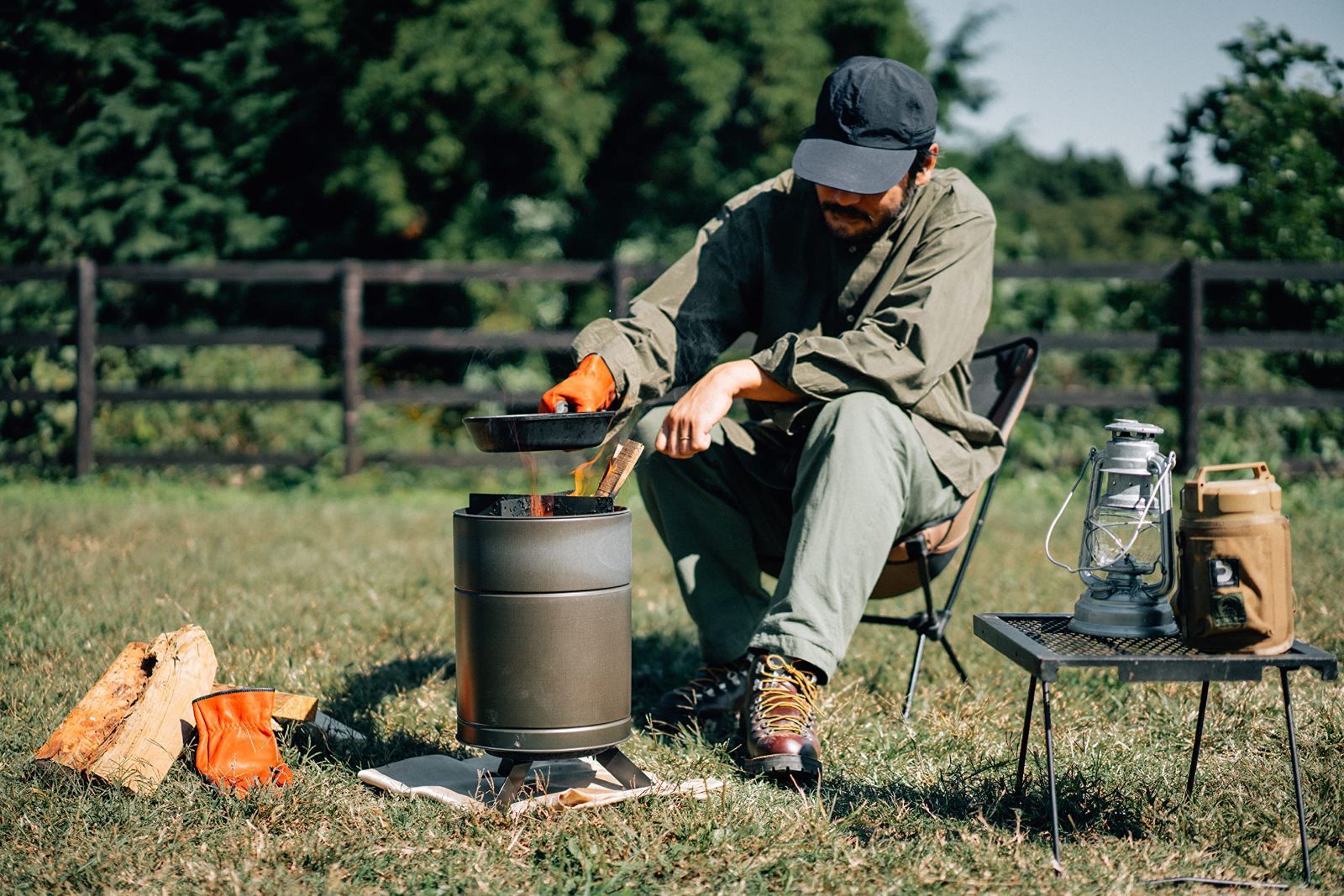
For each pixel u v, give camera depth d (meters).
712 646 3.16
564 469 9.20
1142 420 9.74
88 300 9.10
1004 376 3.40
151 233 12.18
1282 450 9.23
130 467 9.63
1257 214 9.96
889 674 3.63
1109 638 2.34
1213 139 10.23
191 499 8.23
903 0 14.04
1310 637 3.98
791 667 2.73
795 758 2.65
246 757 2.64
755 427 3.20
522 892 2.18
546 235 13.49
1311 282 9.60
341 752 2.91
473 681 2.44
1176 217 10.77
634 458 2.63
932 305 2.85
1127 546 2.38
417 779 2.68
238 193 12.66
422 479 9.35
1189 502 2.23
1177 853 2.34
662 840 2.38
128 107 12.38
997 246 11.96
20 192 12.01
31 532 6.30
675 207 13.91
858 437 2.73
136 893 2.17
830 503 2.72
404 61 12.44
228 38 12.78
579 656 2.41
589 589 2.41
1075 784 2.66
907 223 2.99
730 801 2.54
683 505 3.15
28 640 3.84
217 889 2.18
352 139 12.66
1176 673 2.16
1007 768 2.79
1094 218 26.58
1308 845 2.33
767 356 2.78
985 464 3.07
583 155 12.88
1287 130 10.00
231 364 10.55
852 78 2.85
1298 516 7.18
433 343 9.28
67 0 12.34
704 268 3.21
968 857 2.32
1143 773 2.75
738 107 13.78
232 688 3.10
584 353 2.98
